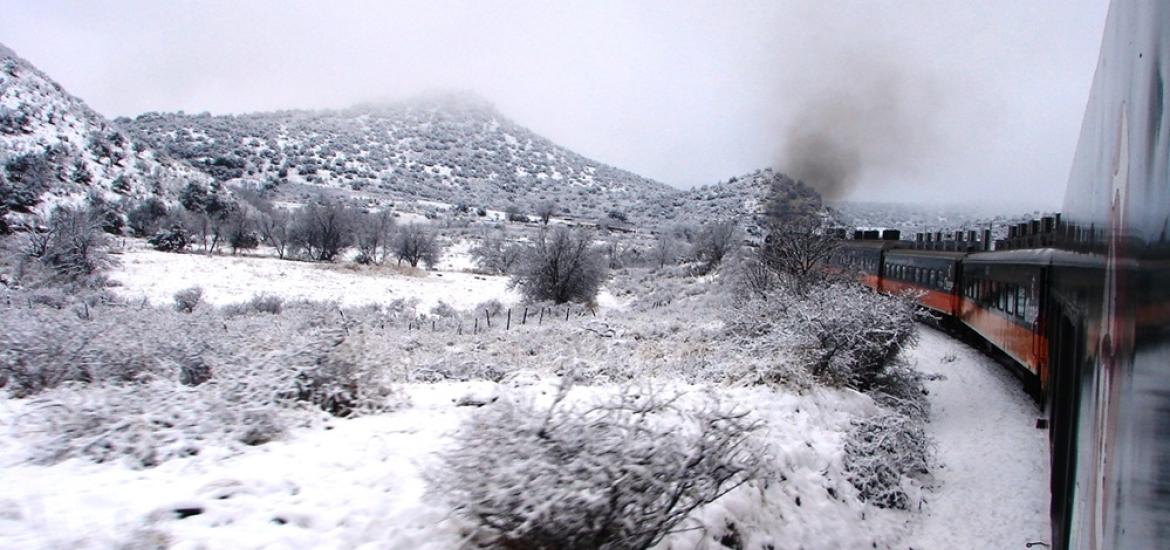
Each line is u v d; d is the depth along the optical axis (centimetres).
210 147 16475
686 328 2078
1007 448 1045
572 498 425
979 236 2431
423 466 589
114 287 3500
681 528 551
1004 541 754
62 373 919
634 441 477
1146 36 205
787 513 681
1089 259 355
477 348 1805
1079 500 350
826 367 1264
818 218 2258
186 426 680
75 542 411
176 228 5597
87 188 6406
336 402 819
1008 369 1625
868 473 855
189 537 431
